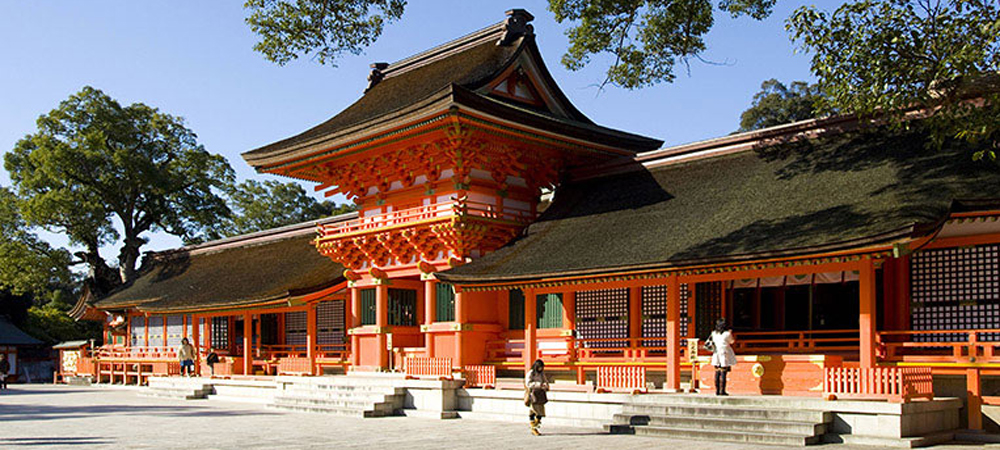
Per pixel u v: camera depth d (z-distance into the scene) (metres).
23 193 65.50
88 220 64.81
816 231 23.61
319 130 40.06
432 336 35.97
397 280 38.56
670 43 34.47
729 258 24.23
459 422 28.67
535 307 30.75
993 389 23.44
